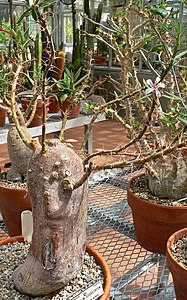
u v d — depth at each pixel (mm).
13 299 701
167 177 1049
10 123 1156
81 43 2541
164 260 1007
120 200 1288
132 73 1157
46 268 675
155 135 1154
